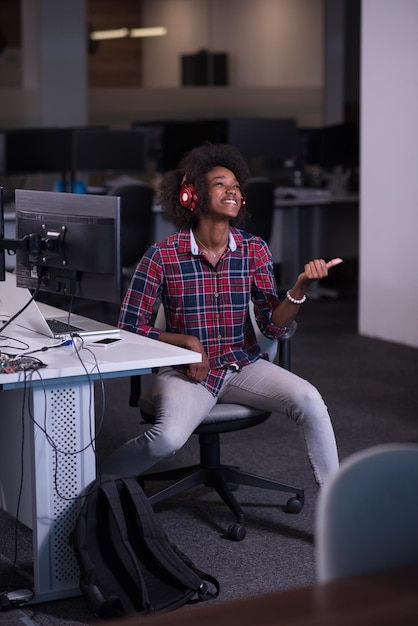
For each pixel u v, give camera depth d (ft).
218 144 10.12
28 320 9.68
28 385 8.16
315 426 9.50
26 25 32.53
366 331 21.91
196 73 36.99
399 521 4.20
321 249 28.22
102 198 8.88
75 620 8.41
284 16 35.53
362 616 3.26
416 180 20.06
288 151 27.61
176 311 10.05
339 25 34.19
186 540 10.19
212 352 10.10
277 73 35.96
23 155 24.84
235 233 10.23
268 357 10.66
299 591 3.47
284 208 27.76
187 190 9.83
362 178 21.52
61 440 8.60
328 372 18.22
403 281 20.74
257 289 10.30
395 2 20.03
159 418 9.49
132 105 36.47
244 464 12.69
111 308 25.17
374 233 21.36
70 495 8.71
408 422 14.71
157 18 36.68
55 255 9.27
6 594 8.73
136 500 8.52
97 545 8.45
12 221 23.26
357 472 4.24
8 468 9.57
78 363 8.42
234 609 3.37
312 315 24.76
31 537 10.30
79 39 32.68
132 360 8.55
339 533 4.13
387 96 20.49
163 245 10.03
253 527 10.56
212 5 36.78
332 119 34.65
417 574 3.56
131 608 8.10
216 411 9.91
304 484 11.91
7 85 32.96
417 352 20.07
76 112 32.96
